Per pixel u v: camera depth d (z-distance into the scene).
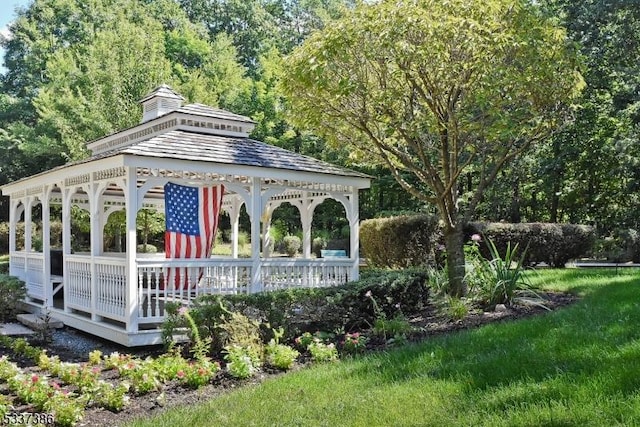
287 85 9.77
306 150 29.31
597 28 18.16
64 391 6.14
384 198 29.41
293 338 8.16
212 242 10.12
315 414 4.71
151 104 13.15
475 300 9.01
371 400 4.88
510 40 8.70
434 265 14.37
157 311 9.05
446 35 8.53
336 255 13.70
